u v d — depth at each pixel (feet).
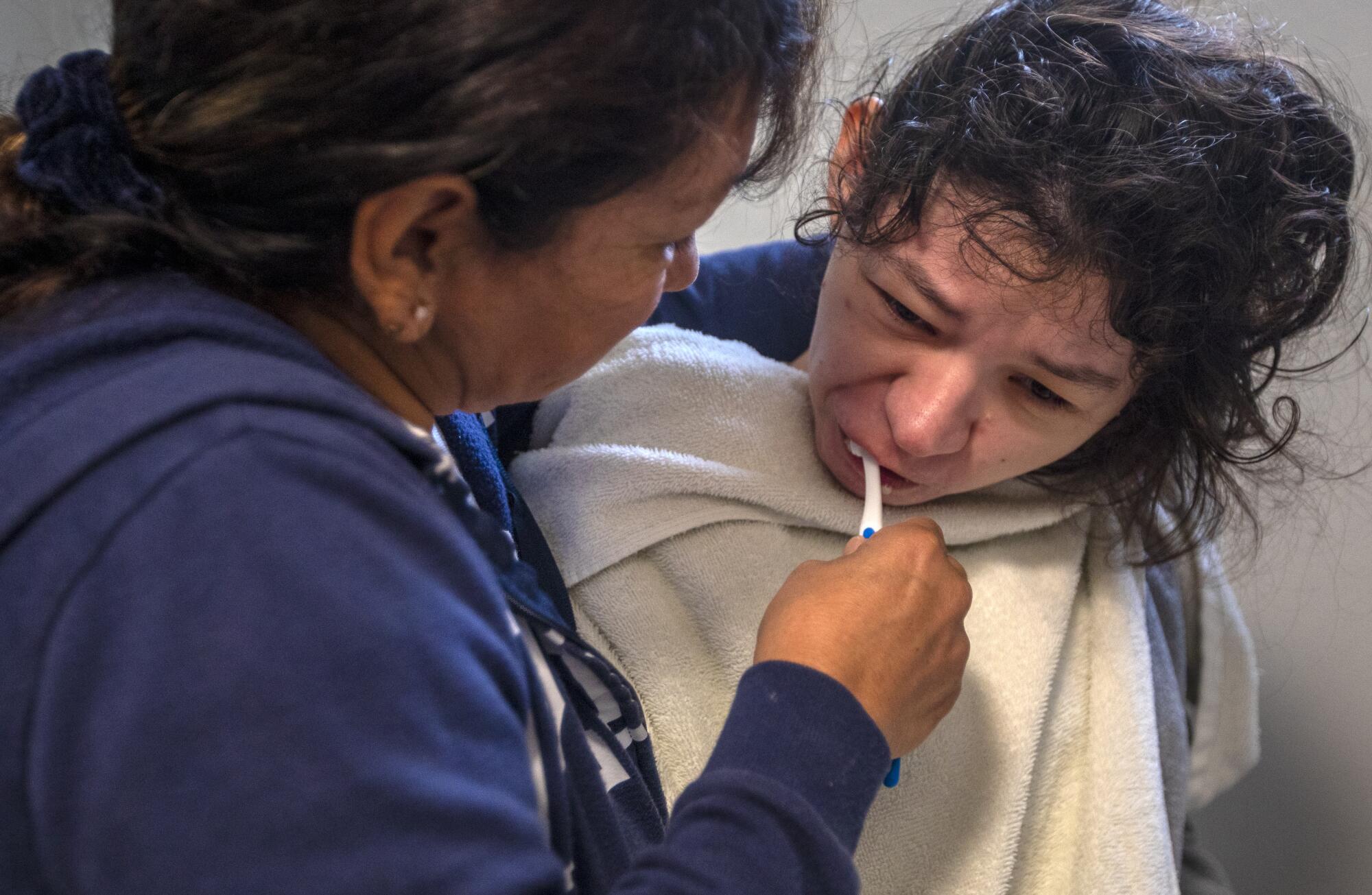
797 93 1.47
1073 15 2.01
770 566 2.22
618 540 2.15
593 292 1.36
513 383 1.49
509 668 1.13
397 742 0.96
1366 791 3.34
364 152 1.12
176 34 1.13
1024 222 1.87
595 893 1.52
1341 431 3.03
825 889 1.24
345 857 0.91
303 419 1.06
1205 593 2.92
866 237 2.04
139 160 1.21
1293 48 2.76
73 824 0.91
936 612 1.69
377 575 1.01
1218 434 2.31
